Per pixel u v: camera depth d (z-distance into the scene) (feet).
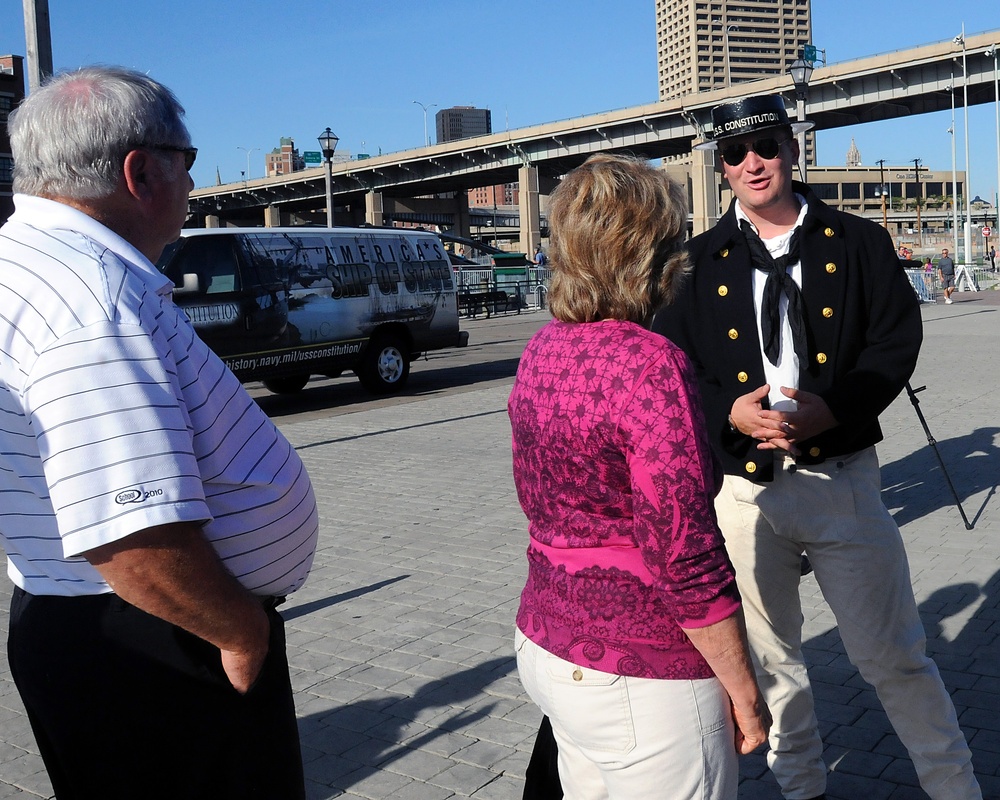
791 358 9.44
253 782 6.44
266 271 42.55
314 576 19.03
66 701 6.09
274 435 6.56
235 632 5.83
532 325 93.45
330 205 92.17
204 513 5.54
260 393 52.01
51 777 6.56
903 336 9.17
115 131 5.96
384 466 29.55
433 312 49.39
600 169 6.47
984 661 13.61
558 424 6.24
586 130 223.92
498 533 21.67
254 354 41.98
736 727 6.47
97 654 6.01
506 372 55.47
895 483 24.21
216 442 6.09
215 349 40.60
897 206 464.65
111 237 5.96
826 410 8.90
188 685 6.07
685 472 5.85
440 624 16.19
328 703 13.35
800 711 9.83
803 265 9.41
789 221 9.73
